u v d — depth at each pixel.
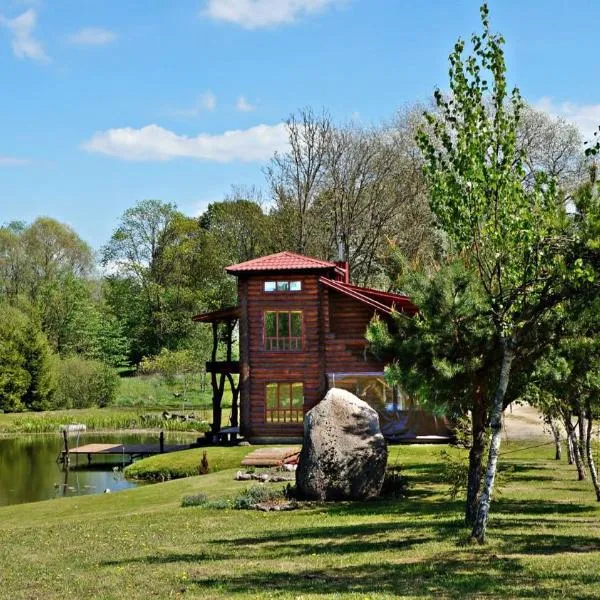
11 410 72.88
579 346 18.41
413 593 12.00
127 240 93.25
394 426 41.06
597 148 14.77
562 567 13.68
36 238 91.88
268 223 72.12
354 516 21.48
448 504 23.06
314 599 11.66
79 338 86.44
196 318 45.88
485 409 18.59
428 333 18.81
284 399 48.47
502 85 16.67
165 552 16.95
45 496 34.72
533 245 15.53
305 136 66.38
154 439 57.66
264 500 24.80
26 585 14.05
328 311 43.91
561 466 31.95
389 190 65.19
